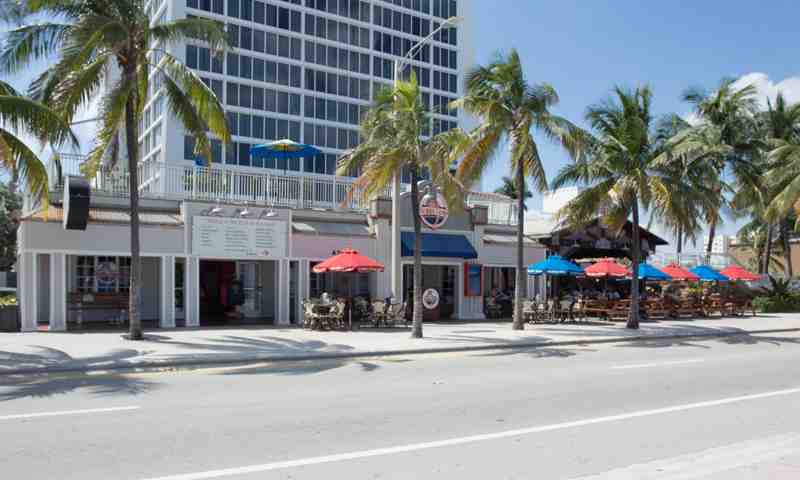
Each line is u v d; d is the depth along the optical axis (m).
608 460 6.45
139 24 15.63
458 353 16.53
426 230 25.19
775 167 38.78
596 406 9.31
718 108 38.75
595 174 22.91
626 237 32.53
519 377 12.20
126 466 6.09
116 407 8.93
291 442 7.06
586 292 31.11
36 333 17.75
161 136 57.09
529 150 21.00
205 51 60.12
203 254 20.53
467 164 20.62
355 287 25.03
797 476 5.81
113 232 19.23
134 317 16.33
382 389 10.66
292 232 22.14
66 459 6.32
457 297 26.53
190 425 7.82
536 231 30.64
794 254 57.97
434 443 7.09
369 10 72.00
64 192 18.22
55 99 14.84
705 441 7.27
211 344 15.75
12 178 14.05
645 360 15.25
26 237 18.00
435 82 77.19
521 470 6.07
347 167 18.77
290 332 19.47
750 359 15.59
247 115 62.41
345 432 7.56
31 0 14.51
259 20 63.62
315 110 66.94
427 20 77.12
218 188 21.77
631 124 22.31
